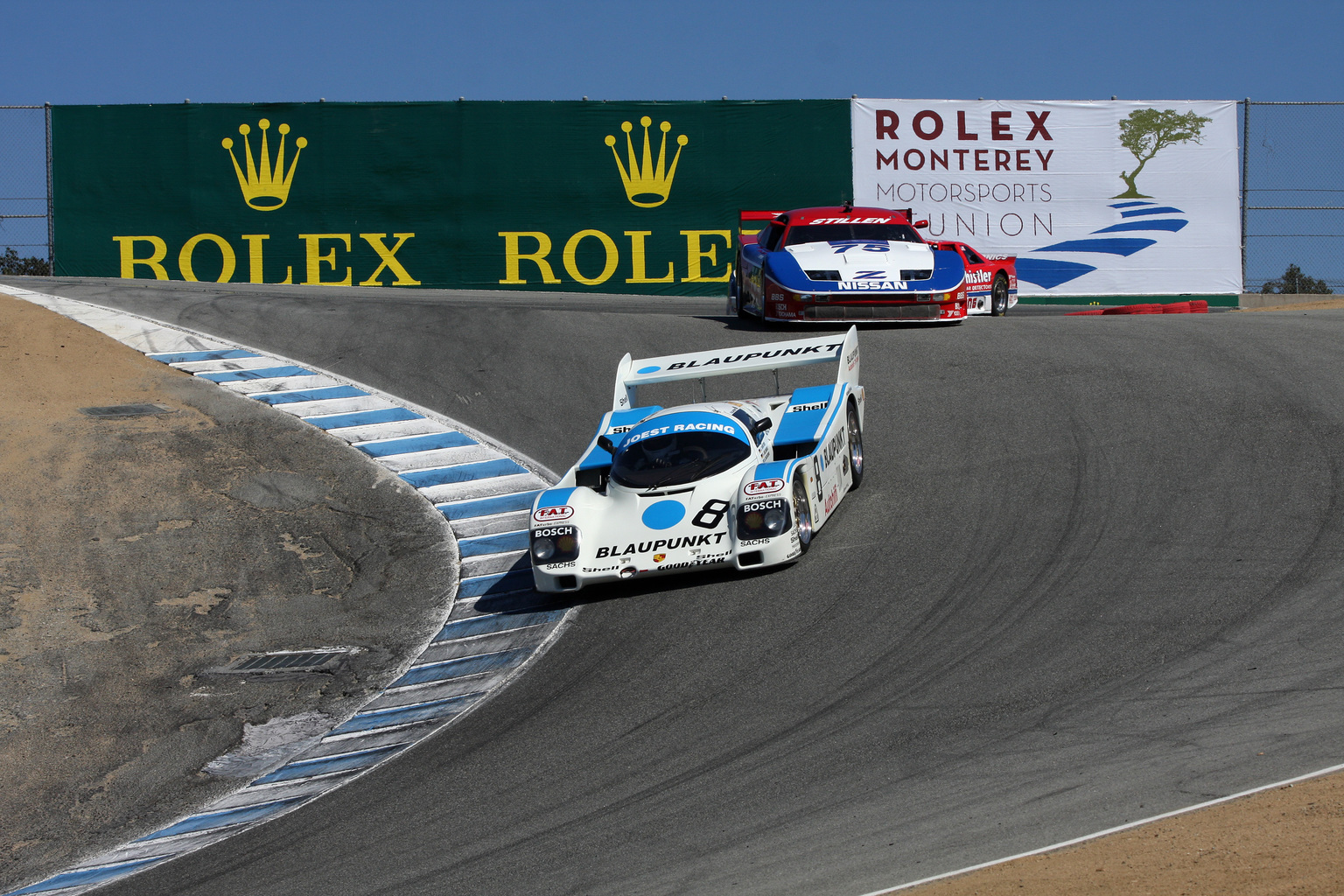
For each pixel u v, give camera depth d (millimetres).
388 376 57906
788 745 22219
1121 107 93688
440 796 22922
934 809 18641
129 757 29438
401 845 20891
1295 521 30359
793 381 52156
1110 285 94375
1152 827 16703
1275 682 21516
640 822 20031
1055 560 30000
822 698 24141
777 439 35156
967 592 28719
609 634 30344
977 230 93688
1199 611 25578
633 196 93438
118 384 55812
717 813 19875
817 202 93688
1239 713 20469
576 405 53281
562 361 58781
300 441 50125
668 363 42062
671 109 93312
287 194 92125
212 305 70250
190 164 91625
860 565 31578
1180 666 22938
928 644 26016
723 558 31438
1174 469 35719
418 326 65562
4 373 54719
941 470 38812
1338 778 17297
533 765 23547
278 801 24969
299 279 92500
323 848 21531
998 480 36938
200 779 27875
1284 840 15508
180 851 23188
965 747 20828
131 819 26344
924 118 93375
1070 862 15953
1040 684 23062
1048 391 45812
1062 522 32750
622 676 27422
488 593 36750
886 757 20984
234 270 92188
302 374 58188
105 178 91375
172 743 29953
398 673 32062
